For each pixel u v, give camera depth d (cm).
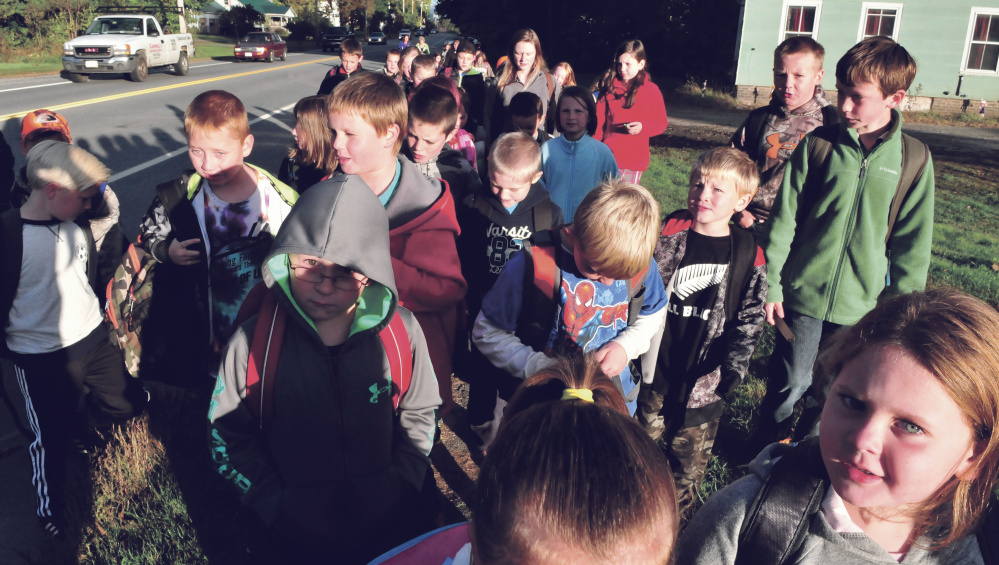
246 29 5816
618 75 563
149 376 278
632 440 90
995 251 771
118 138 1112
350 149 257
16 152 953
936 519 109
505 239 327
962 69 1936
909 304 104
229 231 270
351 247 170
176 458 320
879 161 288
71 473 311
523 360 232
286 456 189
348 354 186
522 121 461
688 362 273
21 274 260
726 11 2867
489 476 89
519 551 83
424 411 206
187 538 274
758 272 270
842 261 302
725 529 123
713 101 2186
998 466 101
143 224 271
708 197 259
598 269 216
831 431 106
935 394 94
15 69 2322
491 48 3219
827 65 2012
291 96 1888
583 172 412
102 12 2214
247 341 185
